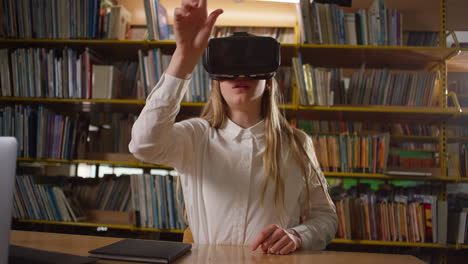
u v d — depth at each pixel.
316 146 2.26
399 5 2.46
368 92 2.38
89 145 2.54
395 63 2.58
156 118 0.83
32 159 2.30
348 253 0.84
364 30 2.30
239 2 2.33
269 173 1.05
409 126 2.56
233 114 1.13
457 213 2.22
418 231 2.19
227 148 1.08
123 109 2.52
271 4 2.34
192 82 2.26
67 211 2.28
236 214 1.01
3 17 2.37
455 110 2.20
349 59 2.52
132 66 2.46
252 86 1.00
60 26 2.33
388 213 2.22
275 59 0.97
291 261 0.72
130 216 2.25
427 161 2.50
